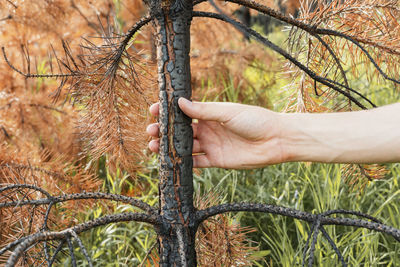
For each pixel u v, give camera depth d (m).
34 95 1.39
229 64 1.89
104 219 0.71
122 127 0.87
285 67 0.92
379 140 0.76
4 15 1.28
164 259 0.77
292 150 0.80
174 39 0.74
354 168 0.94
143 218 0.75
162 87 0.75
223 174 1.42
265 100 1.88
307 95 0.92
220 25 1.80
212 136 0.86
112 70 0.84
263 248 1.24
